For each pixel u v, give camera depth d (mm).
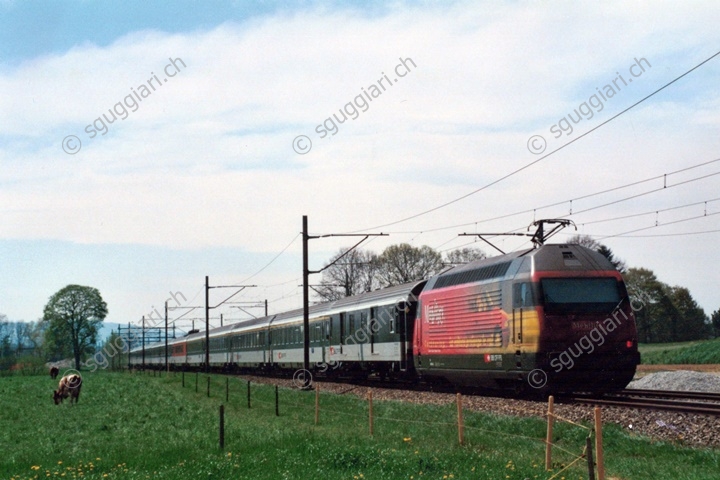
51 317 112688
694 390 30312
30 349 131125
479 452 16641
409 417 24000
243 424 24969
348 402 30344
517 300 25469
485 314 27578
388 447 17828
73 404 38562
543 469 14492
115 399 40906
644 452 16094
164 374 75938
